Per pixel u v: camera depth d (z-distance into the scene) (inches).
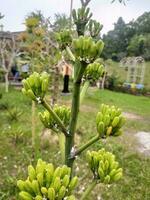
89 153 82.9
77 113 82.0
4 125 478.0
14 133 396.2
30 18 399.9
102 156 81.5
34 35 397.7
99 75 90.3
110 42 2465.6
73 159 82.7
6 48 931.3
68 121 92.4
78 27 84.2
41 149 376.2
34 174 67.2
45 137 390.0
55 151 370.3
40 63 360.5
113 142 454.9
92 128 524.4
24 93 77.6
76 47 74.0
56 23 343.6
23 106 654.5
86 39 73.8
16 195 262.8
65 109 92.8
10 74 1052.5
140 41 2378.2
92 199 279.7
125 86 1366.9
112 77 1347.2
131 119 702.5
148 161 393.4
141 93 1315.2
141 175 339.6
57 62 357.4
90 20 83.9
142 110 860.6
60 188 64.4
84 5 86.0
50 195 62.5
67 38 96.0
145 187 313.0
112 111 81.5
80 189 282.5
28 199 64.4
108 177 77.3
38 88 77.3
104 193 291.4
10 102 684.1
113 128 80.1
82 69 77.1
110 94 1154.0
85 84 90.0
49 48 400.2
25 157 344.8
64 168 68.6
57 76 378.0
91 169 82.2
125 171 350.6
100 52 74.5
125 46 2544.3
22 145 381.7
